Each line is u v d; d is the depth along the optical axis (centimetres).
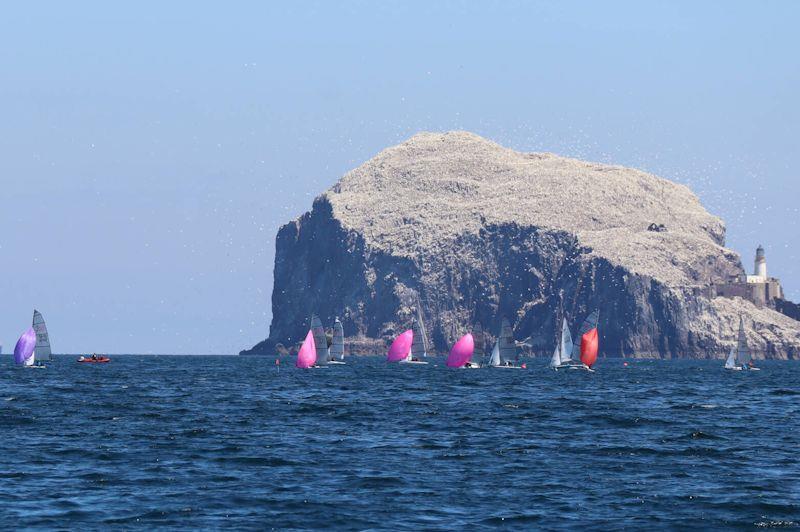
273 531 16362
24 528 16325
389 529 16500
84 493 19038
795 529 16900
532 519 17238
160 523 16800
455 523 16925
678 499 18888
